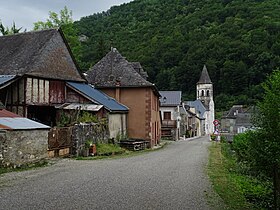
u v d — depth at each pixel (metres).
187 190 11.20
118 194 10.22
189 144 40.78
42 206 8.49
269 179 11.06
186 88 102.00
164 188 11.44
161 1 128.38
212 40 100.56
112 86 34.03
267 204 10.62
